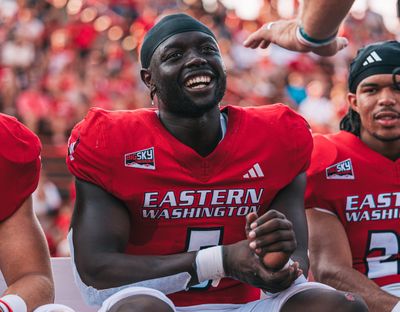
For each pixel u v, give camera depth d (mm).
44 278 4352
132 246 4531
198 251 4129
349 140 5289
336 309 3918
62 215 12445
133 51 16781
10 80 15062
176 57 4352
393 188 5176
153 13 17578
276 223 3832
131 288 3949
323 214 5160
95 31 16516
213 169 4449
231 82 16797
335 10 4723
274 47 17250
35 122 14852
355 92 5320
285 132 4570
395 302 4691
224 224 4473
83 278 4246
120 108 15477
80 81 15477
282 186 4531
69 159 4465
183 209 4438
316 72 17281
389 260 5168
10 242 4418
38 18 16203
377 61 5133
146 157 4418
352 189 5168
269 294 4250
